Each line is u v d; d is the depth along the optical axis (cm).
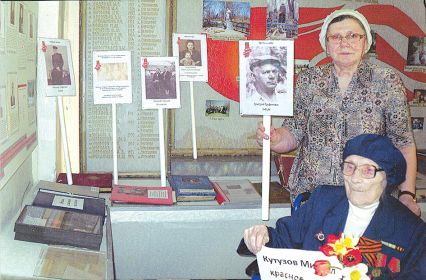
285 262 164
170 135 318
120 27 309
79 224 195
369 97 214
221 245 272
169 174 319
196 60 305
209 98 321
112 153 317
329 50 216
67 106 307
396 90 213
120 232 259
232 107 324
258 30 319
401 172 165
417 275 158
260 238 167
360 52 213
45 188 243
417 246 160
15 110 212
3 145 190
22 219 191
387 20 326
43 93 272
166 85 276
